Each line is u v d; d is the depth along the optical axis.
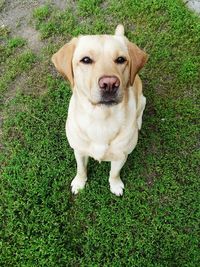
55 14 1.18
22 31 1.16
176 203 0.92
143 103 0.92
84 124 0.75
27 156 0.98
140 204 0.92
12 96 1.06
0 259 0.85
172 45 1.12
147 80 1.07
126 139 0.77
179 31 1.14
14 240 0.88
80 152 0.83
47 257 0.86
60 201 0.92
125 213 0.90
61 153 0.98
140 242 0.88
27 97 1.05
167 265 0.85
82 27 1.15
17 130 1.01
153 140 0.99
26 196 0.92
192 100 1.04
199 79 1.07
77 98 0.73
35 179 0.94
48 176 0.95
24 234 0.88
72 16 1.17
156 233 0.89
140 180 0.94
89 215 0.91
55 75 1.08
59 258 0.86
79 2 1.19
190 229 0.90
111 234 0.89
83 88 0.70
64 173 0.95
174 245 0.87
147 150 0.98
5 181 0.95
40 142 0.99
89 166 0.97
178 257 0.86
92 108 0.72
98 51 0.67
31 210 0.91
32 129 1.01
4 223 0.90
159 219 0.90
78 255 0.86
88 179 0.95
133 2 1.18
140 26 1.15
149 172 0.96
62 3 1.20
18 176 0.95
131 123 0.76
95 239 0.88
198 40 1.12
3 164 0.97
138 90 0.85
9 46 1.12
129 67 0.72
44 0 1.21
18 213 0.91
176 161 0.97
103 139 0.76
